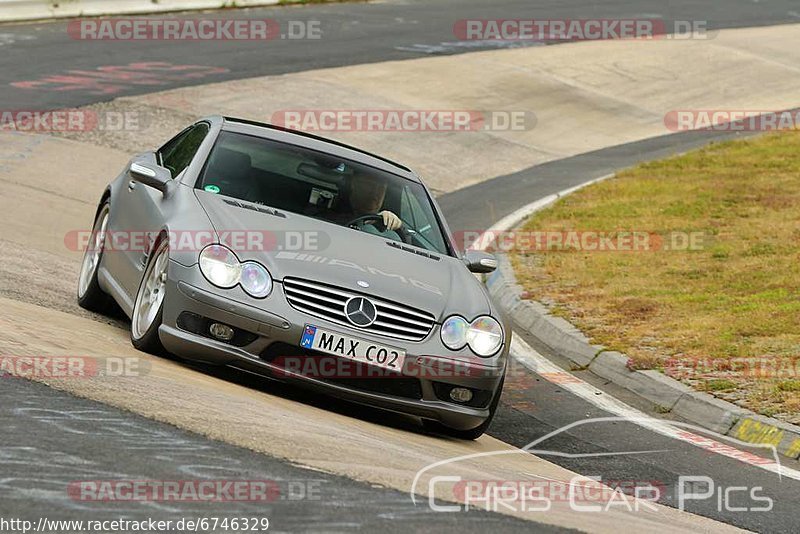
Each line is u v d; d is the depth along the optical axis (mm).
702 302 39781
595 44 102375
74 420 16719
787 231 50406
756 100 90250
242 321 22266
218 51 83875
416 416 24891
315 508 14336
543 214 56125
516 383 31922
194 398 19672
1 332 21562
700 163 67062
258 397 21844
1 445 14992
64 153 53656
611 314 38781
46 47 77750
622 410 29719
